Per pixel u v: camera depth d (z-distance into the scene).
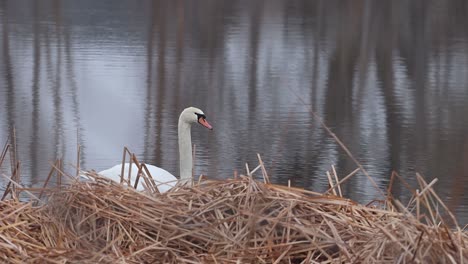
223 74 24.58
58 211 6.79
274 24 35.97
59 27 33.12
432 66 27.30
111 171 9.36
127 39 30.70
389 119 19.09
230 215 6.66
